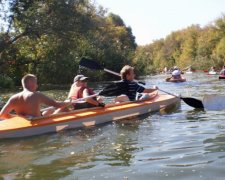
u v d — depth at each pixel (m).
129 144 3.33
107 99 7.15
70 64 15.86
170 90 9.28
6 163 2.82
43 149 3.21
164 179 2.40
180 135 3.62
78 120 4.05
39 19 12.88
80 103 4.51
